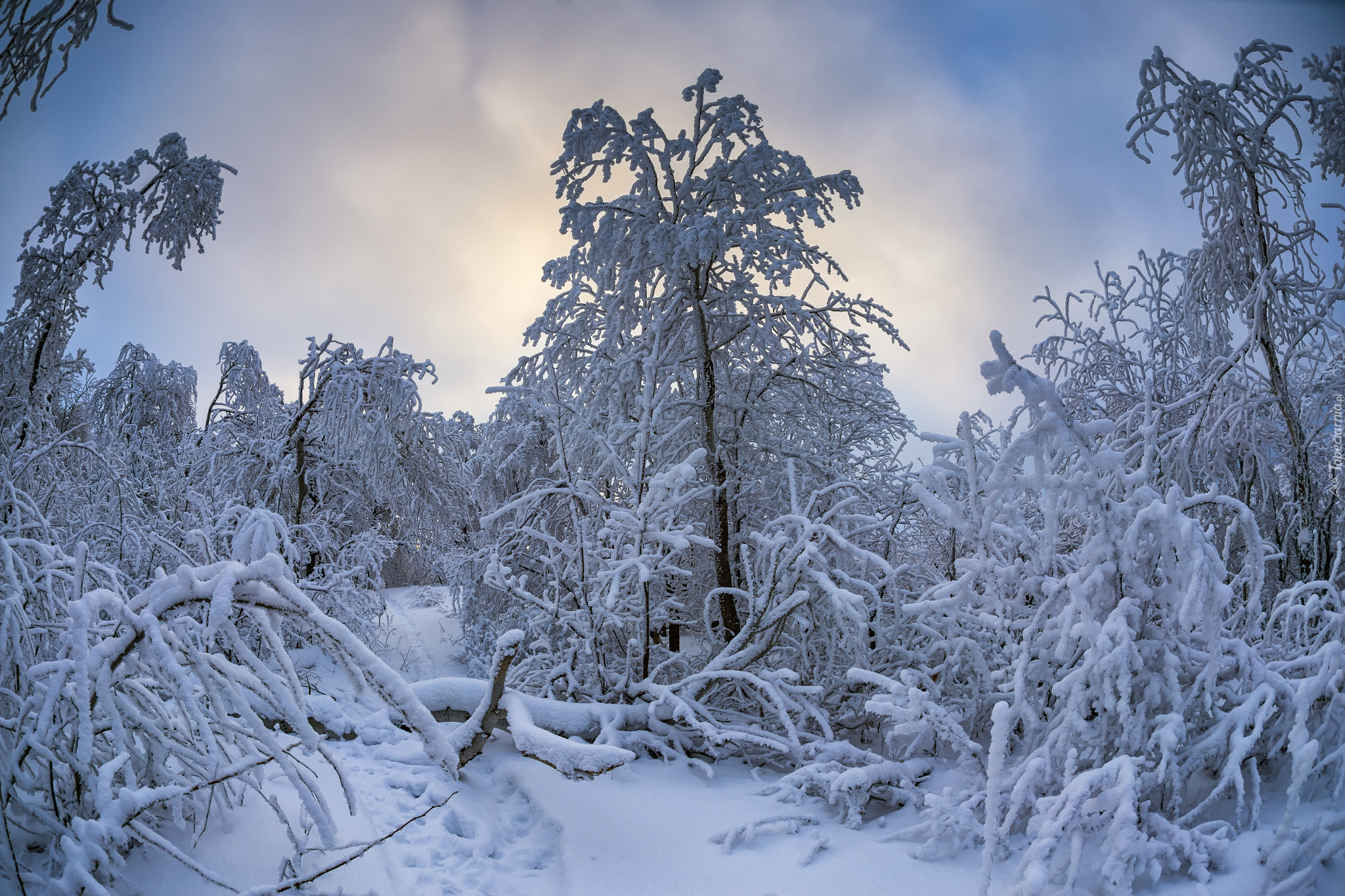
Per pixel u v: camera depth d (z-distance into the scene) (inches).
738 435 328.8
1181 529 130.3
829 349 327.3
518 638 179.6
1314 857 102.2
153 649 98.6
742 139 302.4
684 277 304.7
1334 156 215.5
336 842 121.1
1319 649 140.6
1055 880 111.0
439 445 462.0
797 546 217.5
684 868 132.8
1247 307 246.8
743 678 199.6
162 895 99.4
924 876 124.0
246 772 114.3
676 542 215.5
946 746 182.5
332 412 381.4
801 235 316.2
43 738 95.4
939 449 172.2
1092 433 140.9
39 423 223.9
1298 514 230.5
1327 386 258.8
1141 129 247.9
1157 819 114.4
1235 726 126.0
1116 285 356.2
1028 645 150.8
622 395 305.1
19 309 229.0
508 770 179.3
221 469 389.4
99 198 244.7
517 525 310.3
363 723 191.2
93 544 210.1
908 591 270.2
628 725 207.2
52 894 82.7
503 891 129.4
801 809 157.2
